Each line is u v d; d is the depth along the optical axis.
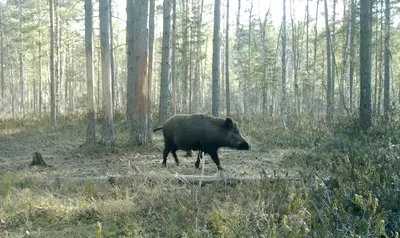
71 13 31.80
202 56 36.81
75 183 8.16
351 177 6.85
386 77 26.62
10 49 43.69
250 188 7.00
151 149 13.77
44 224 6.02
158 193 7.07
